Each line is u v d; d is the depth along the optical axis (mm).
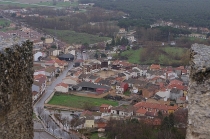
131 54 171875
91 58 166250
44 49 169750
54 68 139250
